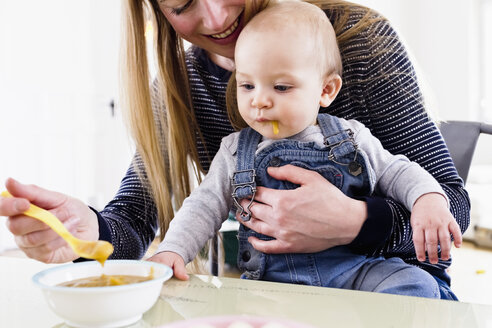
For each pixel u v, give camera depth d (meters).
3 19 3.53
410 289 0.89
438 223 0.89
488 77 5.24
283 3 1.09
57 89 3.85
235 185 1.01
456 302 0.67
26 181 3.68
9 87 3.57
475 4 5.25
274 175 1.00
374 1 5.43
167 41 1.24
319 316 0.62
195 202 1.01
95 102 4.07
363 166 1.02
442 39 5.47
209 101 1.29
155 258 0.88
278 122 0.99
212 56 1.26
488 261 3.33
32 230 0.69
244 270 1.08
